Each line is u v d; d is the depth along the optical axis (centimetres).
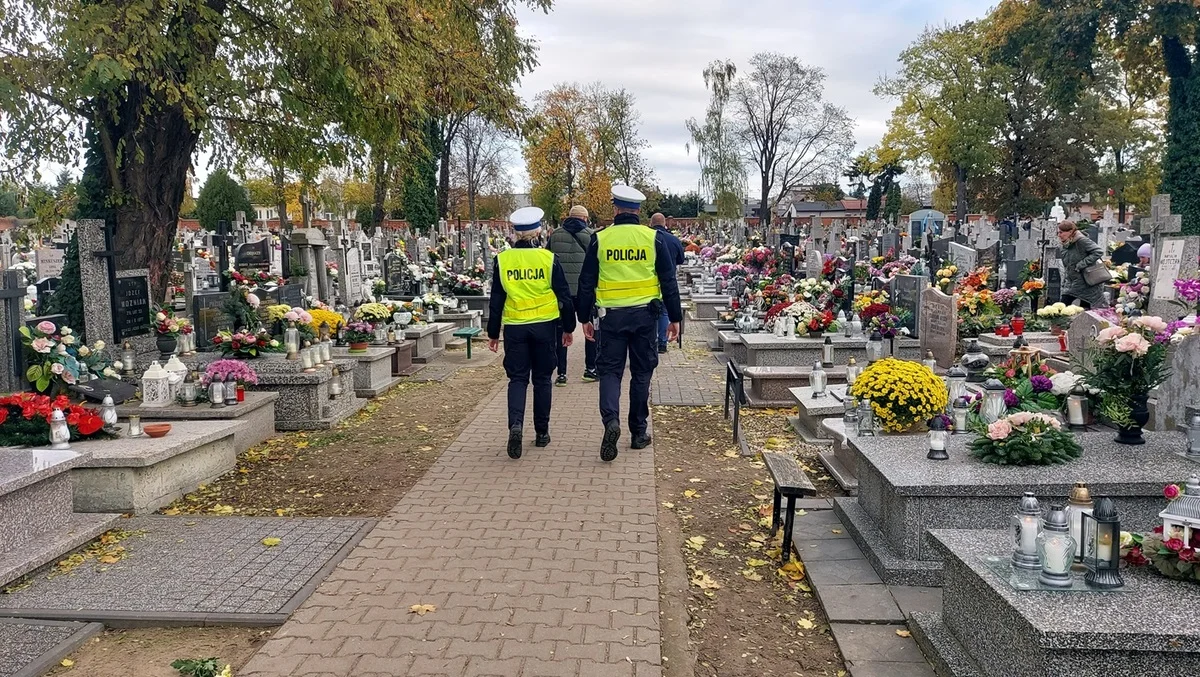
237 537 559
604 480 679
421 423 939
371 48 1042
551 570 490
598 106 6675
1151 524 469
